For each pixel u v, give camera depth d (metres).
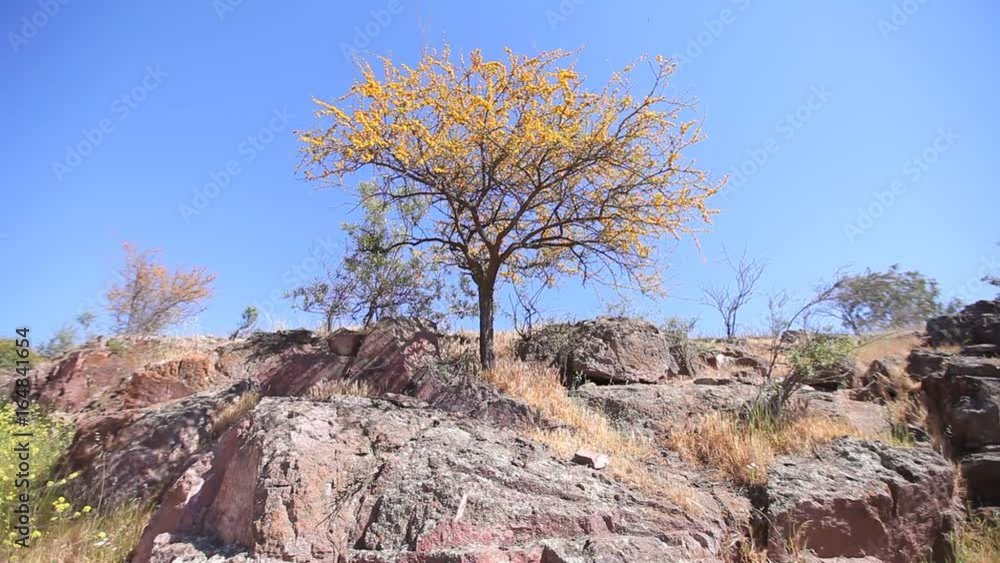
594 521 5.82
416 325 10.26
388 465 6.37
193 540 5.93
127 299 15.46
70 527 7.05
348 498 6.01
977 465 8.09
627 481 6.81
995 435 8.43
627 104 10.26
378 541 5.55
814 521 6.73
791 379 9.42
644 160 10.46
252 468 6.14
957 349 10.84
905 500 7.19
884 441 8.49
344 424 6.91
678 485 7.01
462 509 5.71
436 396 8.98
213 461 6.96
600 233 10.72
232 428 7.02
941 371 9.75
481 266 11.16
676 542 5.77
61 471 8.22
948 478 7.64
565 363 10.86
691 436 8.58
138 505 7.50
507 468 6.47
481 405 8.67
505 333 12.80
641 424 9.09
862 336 13.14
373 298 13.36
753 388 9.98
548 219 11.13
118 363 11.16
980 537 7.51
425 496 5.90
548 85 10.09
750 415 8.99
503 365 10.15
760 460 7.77
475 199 11.04
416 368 9.52
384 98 10.29
